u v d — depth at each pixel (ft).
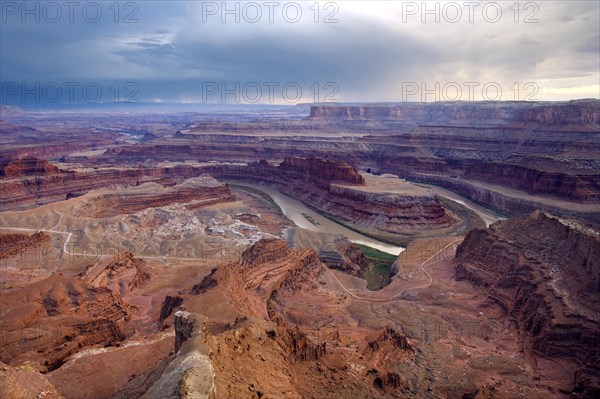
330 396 157.89
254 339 161.99
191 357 116.16
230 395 112.88
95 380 182.80
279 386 140.77
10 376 135.54
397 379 198.39
